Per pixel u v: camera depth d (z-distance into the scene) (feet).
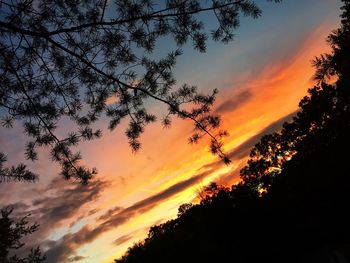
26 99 21.72
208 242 71.15
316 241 67.72
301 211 71.72
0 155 19.10
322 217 68.44
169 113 22.47
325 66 12.03
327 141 79.56
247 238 71.82
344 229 65.98
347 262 62.90
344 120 73.82
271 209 72.90
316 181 71.87
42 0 20.34
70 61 21.59
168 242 73.05
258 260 70.85
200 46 21.54
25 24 20.66
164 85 22.67
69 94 22.59
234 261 71.15
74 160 22.85
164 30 21.12
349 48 11.38
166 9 19.93
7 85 21.25
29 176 19.06
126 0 19.70
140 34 21.04
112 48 21.56
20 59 21.08
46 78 21.91
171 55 22.27
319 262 66.13
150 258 72.54
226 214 73.26
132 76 21.94
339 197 68.08
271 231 71.36
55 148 22.48
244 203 73.97
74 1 20.51
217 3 20.29
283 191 73.82
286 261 70.54
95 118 23.54
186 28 20.95
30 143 22.15
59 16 20.98
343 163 70.74
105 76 20.65
